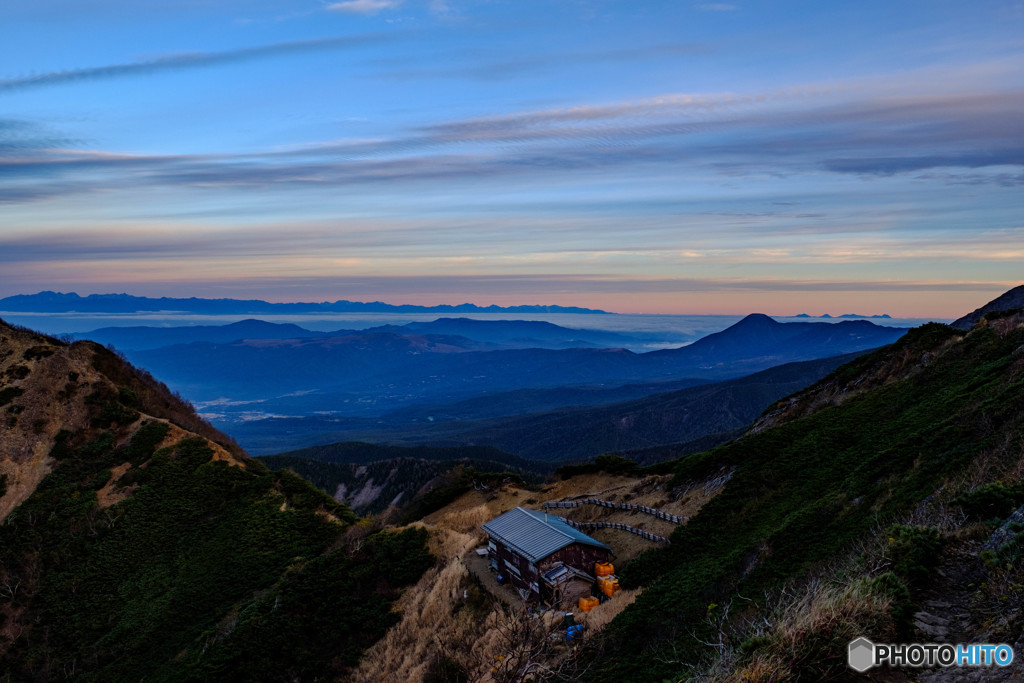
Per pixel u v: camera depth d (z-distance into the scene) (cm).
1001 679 845
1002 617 971
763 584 2558
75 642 4869
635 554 4153
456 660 3072
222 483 6750
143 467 6862
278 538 5788
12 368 7856
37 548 5797
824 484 3672
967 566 1179
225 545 5781
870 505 2753
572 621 3016
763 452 4638
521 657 1241
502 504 6562
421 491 11519
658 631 2477
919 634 1007
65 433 7238
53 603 5228
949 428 3017
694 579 3094
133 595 5316
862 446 3991
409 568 4797
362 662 3825
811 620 1034
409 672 3384
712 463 4947
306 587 4672
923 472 2647
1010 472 1933
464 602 4019
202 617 4906
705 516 4100
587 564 4012
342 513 6331
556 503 5797
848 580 1252
